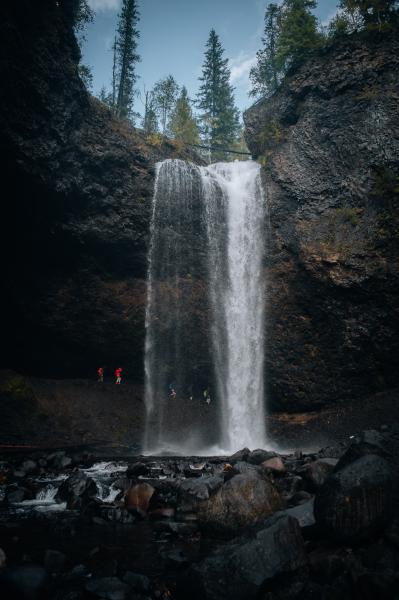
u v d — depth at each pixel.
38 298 24.28
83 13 24.67
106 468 14.89
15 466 14.71
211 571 5.30
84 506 9.67
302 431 23.11
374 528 6.16
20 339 24.97
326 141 24.98
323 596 5.09
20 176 19.62
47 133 19.55
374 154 22.86
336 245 22.77
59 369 26.77
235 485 8.08
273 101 29.73
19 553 6.90
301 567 5.59
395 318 21.30
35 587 5.14
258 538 5.56
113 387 27.95
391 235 21.47
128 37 39.72
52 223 22.28
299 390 24.83
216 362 28.25
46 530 8.20
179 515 8.93
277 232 25.62
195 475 12.92
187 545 7.35
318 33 31.30
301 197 25.06
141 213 25.08
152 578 5.97
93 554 6.89
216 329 27.77
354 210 23.08
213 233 27.50
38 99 18.70
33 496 10.95
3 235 22.25
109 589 5.35
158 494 10.45
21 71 17.77
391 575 5.02
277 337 25.48
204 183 27.36
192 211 26.86
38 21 18.30
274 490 8.22
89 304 25.62
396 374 21.88
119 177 24.08
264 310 25.91
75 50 20.52
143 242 25.52
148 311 27.20
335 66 25.64
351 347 22.58
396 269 21.09
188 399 29.19
